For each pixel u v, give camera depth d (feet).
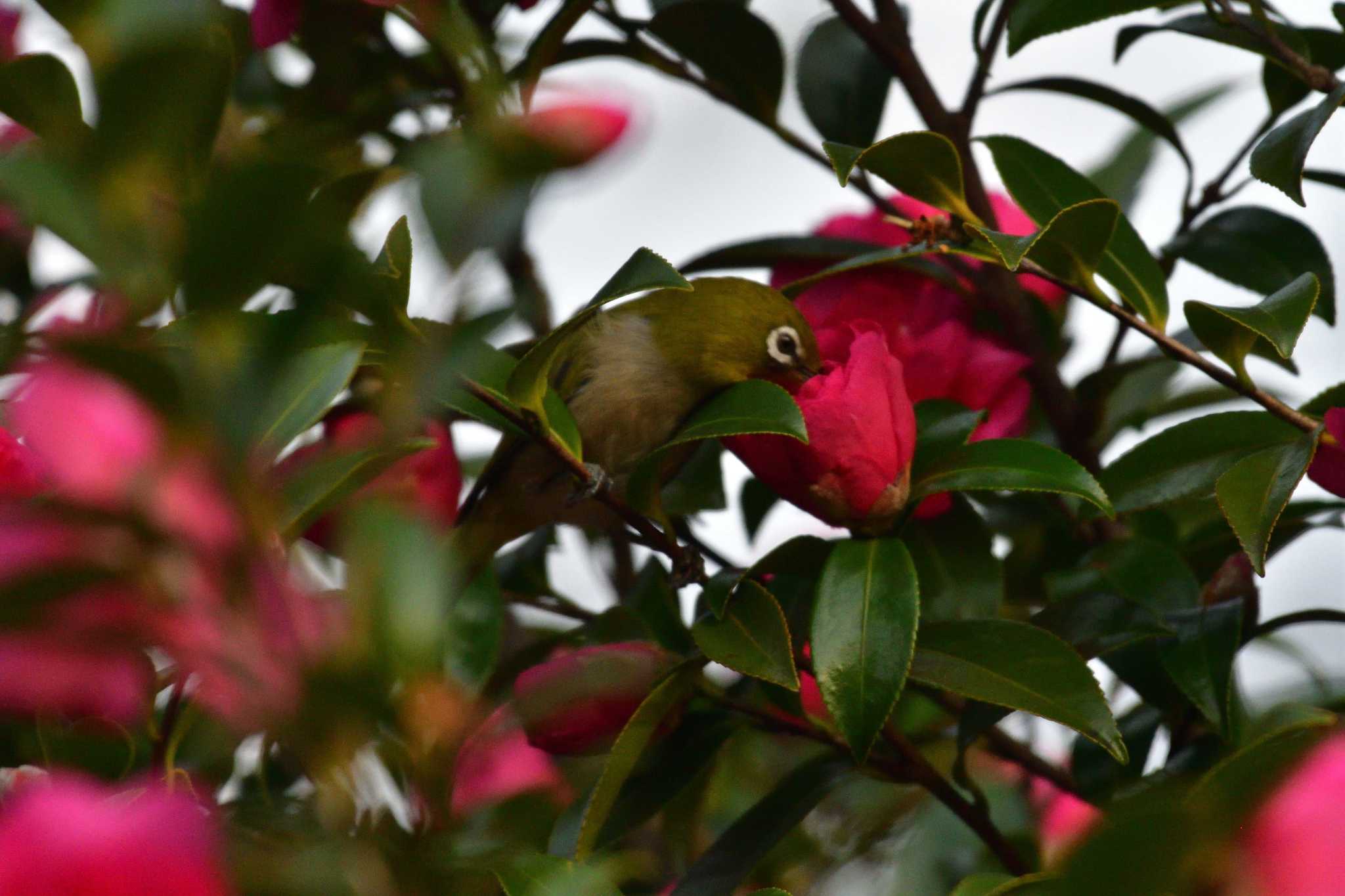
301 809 9.28
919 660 15.31
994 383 18.76
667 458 21.42
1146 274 16.72
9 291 18.11
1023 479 15.98
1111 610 18.15
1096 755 19.04
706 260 21.50
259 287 7.25
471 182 7.31
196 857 6.97
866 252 20.99
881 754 17.99
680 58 22.36
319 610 7.38
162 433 7.33
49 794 6.93
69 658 7.20
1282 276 20.35
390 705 7.43
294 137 18.39
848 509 15.60
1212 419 16.78
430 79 22.22
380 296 9.80
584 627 19.54
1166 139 21.02
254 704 7.19
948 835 22.74
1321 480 15.20
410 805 8.01
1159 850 7.78
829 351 18.93
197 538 7.28
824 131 22.53
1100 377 21.04
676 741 17.78
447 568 7.58
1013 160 18.34
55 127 8.79
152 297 7.41
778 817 17.29
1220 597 17.81
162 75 7.11
